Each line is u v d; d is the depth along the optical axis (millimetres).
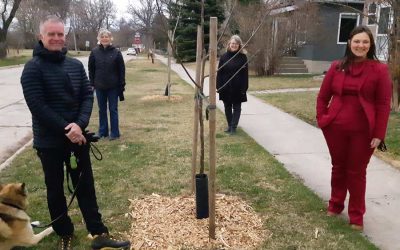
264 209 4484
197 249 3664
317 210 4438
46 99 3232
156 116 9781
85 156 3463
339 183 4180
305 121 9031
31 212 4434
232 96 7633
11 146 7277
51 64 3227
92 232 3660
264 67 20469
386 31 9719
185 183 5215
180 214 4223
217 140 7363
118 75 7402
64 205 3625
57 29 3184
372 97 3771
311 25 20078
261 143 7207
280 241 3799
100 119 7535
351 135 3842
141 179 5367
